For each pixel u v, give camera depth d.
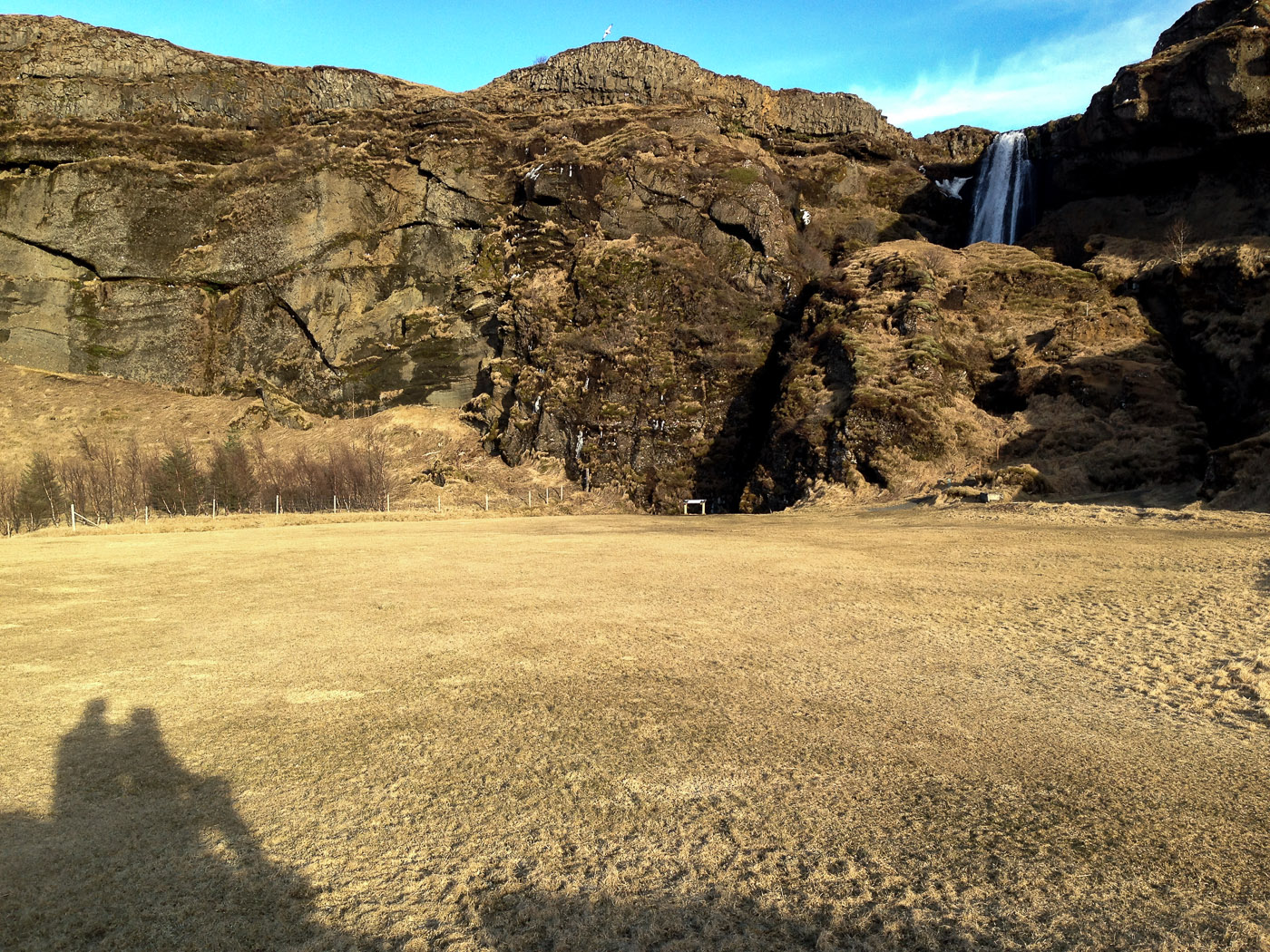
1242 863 3.95
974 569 13.79
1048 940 3.31
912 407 35.28
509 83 68.56
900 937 3.37
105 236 60.19
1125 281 41.28
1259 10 41.41
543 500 45.59
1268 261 35.12
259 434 55.06
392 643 8.83
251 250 60.12
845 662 7.87
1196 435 32.34
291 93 64.94
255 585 13.49
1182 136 43.56
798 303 49.50
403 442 52.12
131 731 6.02
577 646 8.55
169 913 3.56
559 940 3.35
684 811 4.59
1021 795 4.79
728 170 53.84
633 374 48.47
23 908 3.61
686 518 31.95
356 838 4.30
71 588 13.38
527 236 56.00
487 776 5.12
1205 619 9.36
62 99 63.22
